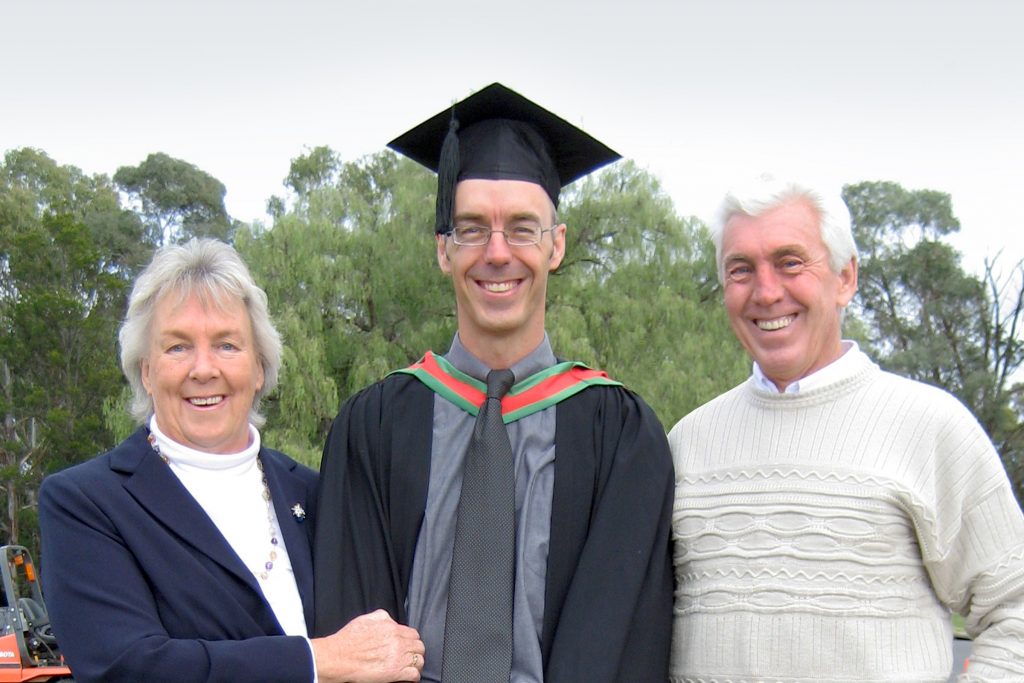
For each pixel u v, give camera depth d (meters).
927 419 2.71
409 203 17.05
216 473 2.96
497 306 3.05
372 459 3.08
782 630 2.65
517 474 2.98
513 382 3.08
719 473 2.86
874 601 2.64
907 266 36.69
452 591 2.81
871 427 2.73
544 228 3.13
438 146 3.44
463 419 3.06
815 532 2.67
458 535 2.87
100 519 2.77
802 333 2.78
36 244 30.39
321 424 16.36
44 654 9.53
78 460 26.75
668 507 2.93
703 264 17.59
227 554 2.81
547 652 2.82
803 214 2.76
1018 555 2.64
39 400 26.98
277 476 3.12
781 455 2.77
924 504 2.65
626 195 17.33
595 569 2.85
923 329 35.78
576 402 3.08
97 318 28.53
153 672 2.57
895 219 39.88
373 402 3.15
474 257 3.06
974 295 34.78
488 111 3.21
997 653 2.60
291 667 2.63
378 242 16.70
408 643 2.78
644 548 2.87
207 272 2.93
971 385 30.89
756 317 2.81
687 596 2.86
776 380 2.86
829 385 2.78
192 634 2.71
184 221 49.34
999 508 2.65
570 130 3.21
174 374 2.88
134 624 2.64
